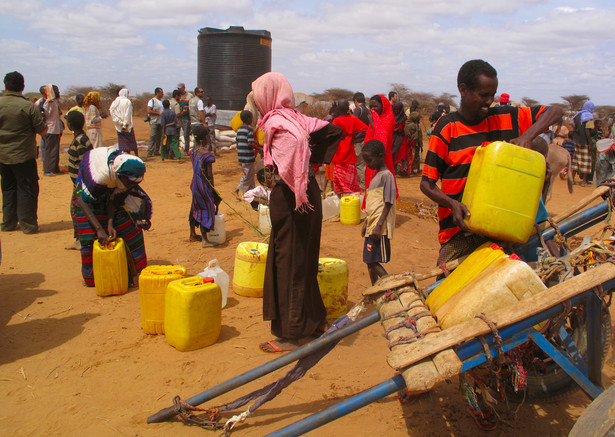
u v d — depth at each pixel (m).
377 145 5.38
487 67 2.99
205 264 6.53
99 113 12.84
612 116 14.88
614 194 3.35
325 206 8.82
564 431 3.31
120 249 5.46
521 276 2.54
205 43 17.92
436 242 7.99
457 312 2.60
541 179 2.83
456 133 3.16
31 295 5.52
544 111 3.10
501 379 3.08
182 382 3.88
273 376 3.96
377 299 3.04
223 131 18.33
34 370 4.03
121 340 4.55
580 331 2.99
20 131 7.53
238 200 10.16
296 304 4.29
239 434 3.26
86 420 3.42
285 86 4.13
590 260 2.84
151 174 13.31
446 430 3.31
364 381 3.87
